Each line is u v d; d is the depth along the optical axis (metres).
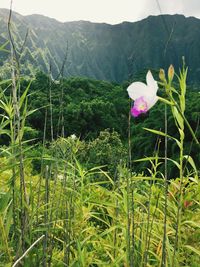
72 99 58.50
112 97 63.28
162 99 1.94
